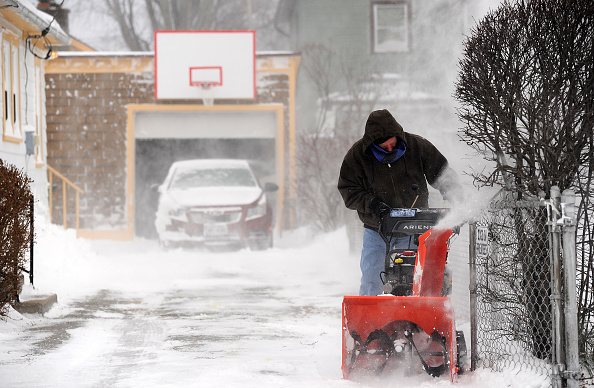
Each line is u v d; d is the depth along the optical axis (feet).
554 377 49.62
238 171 192.03
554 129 53.26
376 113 65.77
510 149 56.08
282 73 238.89
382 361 56.24
